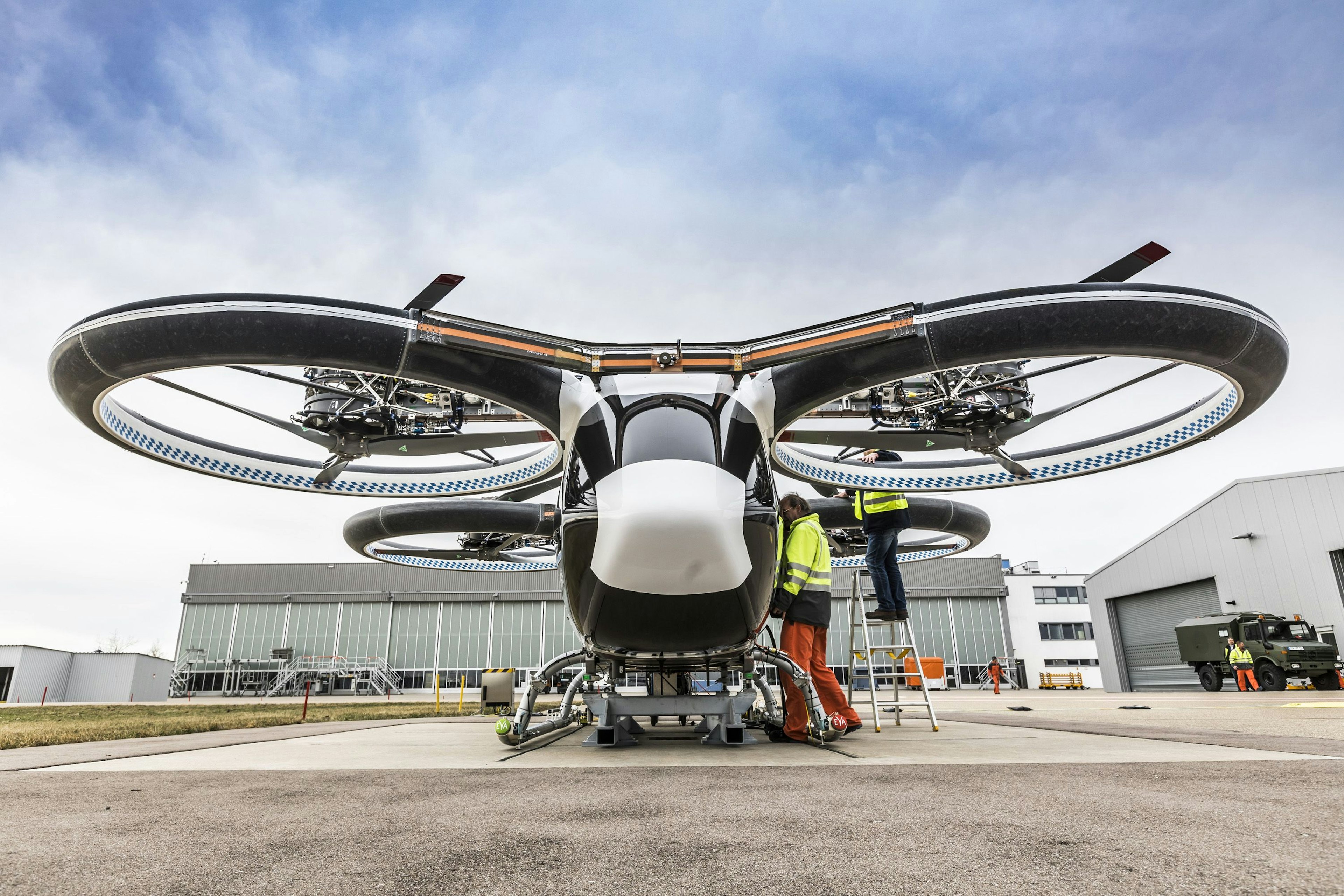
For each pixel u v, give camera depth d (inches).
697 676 362.0
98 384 300.4
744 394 231.8
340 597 2042.3
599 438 213.6
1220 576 1152.8
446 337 252.5
